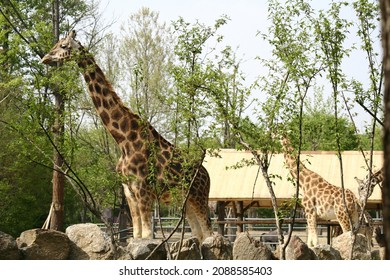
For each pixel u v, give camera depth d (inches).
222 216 1052.5
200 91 529.7
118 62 1471.5
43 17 1226.0
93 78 665.0
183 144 574.9
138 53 1483.8
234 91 526.3
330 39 519.5
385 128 174.9
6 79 979.9
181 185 595.8
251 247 538.9
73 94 583.5
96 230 523.5
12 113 1139.9
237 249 539.8
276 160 1024.2
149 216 647.1
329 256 564.7
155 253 535.5
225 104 524.1
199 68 527.8
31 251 498.3
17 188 1231.5
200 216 664.4
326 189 788.6
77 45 652.7
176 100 536.4
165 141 657.0
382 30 177.3
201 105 530.0
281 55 519.2
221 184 1015.6
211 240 546.0
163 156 644.7
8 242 485.1
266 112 523.2
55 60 649.0
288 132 550.6
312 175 799.7
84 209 1445.6
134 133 655.8
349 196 780.0
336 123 552.4
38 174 1232.8
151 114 1295.5
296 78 516.7
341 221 777.6
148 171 645.9
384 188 176.1
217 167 1036.5
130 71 1470.2
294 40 522.0
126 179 627.2
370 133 566.3
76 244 520.4
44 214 1311.5
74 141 565.9
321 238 1348.4
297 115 526.0
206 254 543.5
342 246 614.5
